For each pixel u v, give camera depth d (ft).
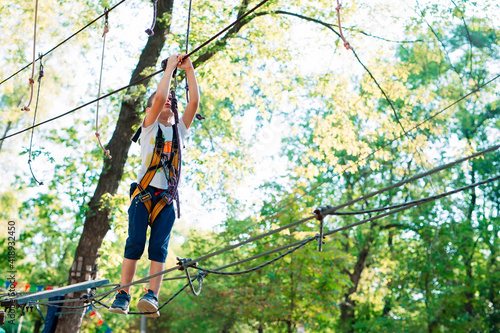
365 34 42.88
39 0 47.29
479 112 66.90
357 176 75.61
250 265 64.54
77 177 48.08
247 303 61.21
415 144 42.68
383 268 77.97
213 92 47.11
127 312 14.96
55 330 37.11
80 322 37.58
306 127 74.23
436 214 67.77
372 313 80.23
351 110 45.57
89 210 41.01
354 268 79.66
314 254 56.08
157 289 14.56
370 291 80.59
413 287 71.10
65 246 66.80
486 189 73.10
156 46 43.50
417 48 43.24
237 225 62.69
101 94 50.70
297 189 51.60
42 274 67.62
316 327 64.85
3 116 61.77
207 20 42.63
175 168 15.05
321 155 45.83
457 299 66.64
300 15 43.57
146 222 14.80
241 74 47.11
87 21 46.62
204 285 69.97
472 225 72.33
